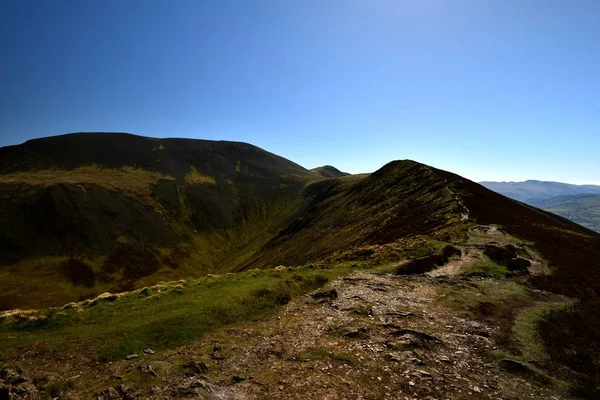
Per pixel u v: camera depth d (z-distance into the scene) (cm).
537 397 1397
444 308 2462
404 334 1930
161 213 19012
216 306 2278
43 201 15588
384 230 6706
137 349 1770
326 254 7394
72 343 1803
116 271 13975
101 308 2325
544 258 3791
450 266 3588
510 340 1908
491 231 4762
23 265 12875
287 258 9700
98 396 1264
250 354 1719
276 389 1377
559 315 2334
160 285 2819
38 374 1495
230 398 1295
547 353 1766
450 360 1703
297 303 2589
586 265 3719
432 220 5888
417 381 1480
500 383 1499
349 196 12500
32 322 2052
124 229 16412
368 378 1495
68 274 12988
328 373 1525
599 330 2150
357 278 3200
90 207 16462
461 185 7719
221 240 19262
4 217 14388
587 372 1619
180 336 1922
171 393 1294
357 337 1922
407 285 3020
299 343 1872
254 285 2800
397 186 9838
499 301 2620
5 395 1266
